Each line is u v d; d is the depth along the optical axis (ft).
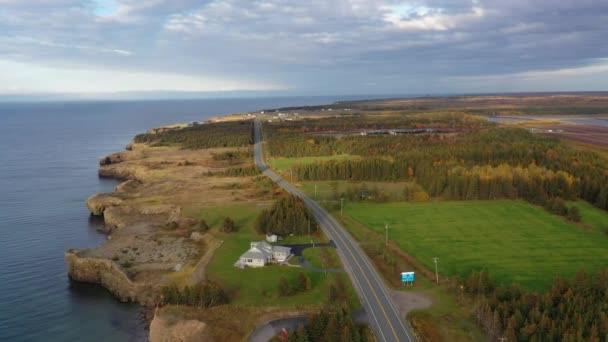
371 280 332.80
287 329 272.10
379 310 288.51
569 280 313.73
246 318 285.64
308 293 313.73
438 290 316.40
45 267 416.05
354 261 369.09
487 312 263.90
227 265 361.92
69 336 303.89
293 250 394.52
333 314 263.08
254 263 359.87
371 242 412.36
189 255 402.11
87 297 358.84
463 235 427.74
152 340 283.79
